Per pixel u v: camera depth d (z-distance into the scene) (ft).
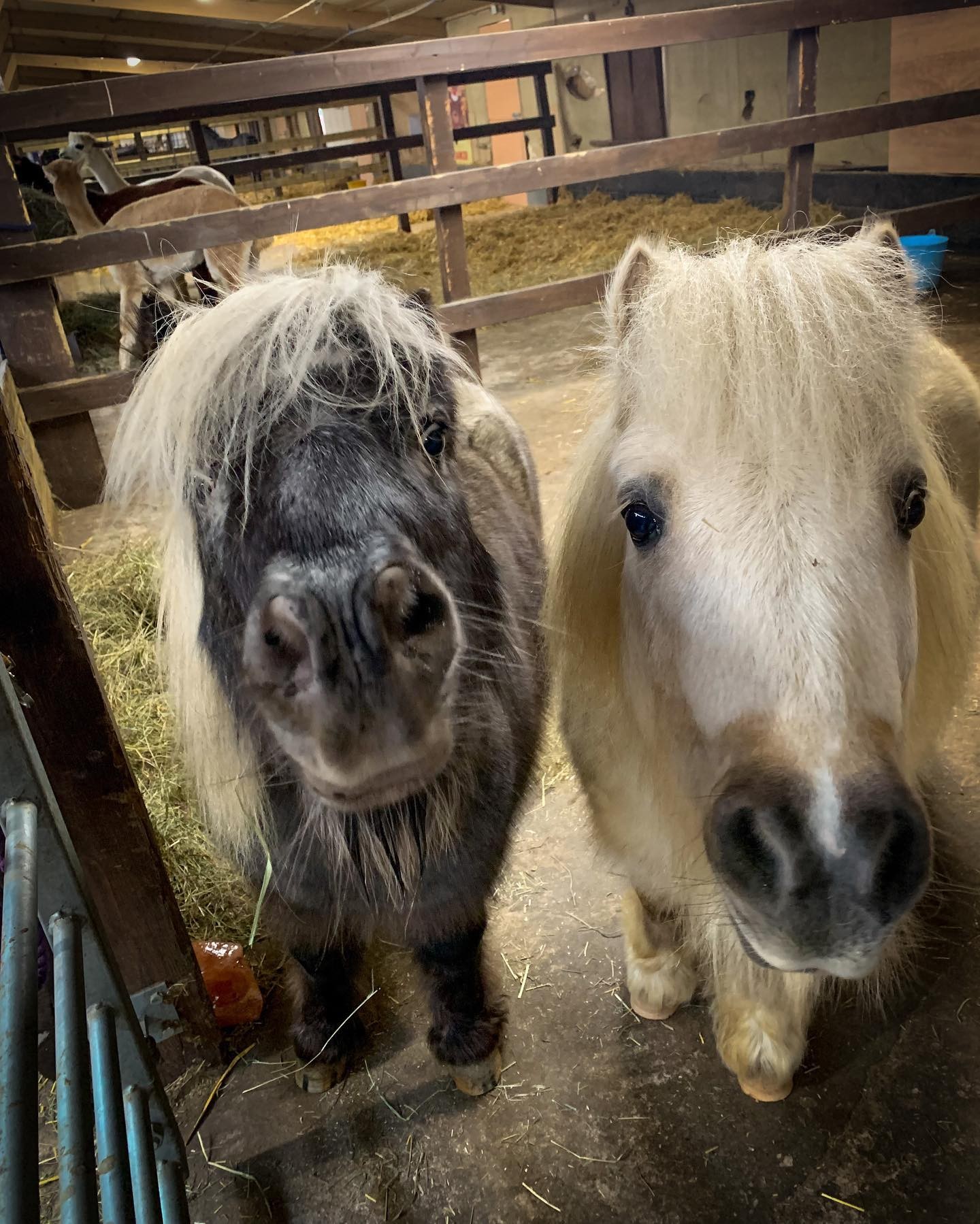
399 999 2.79
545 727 3.03
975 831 3.08
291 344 1.73
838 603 1.44
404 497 1.72
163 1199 1.95
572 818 3.41
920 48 10.28
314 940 2.31
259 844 2.16
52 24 20.67
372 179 22.16
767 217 11.93
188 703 2.08
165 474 1.86
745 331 1.51
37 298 6.31
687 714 1.70
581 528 2.21
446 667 1.63
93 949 1.67
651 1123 2.34
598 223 13.50
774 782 1.40
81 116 5.99
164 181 12.21
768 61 13.56
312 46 23.81
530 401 7.56
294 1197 2.27
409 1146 2.36
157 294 2.28
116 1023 1.78
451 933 2.26
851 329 1.52
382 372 1.77
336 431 1.69
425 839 2.03
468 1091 2.45
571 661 2.35
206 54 25.12
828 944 1.40
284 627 1.54
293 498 1.62
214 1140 2.43
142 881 2.30
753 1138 2.28
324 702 1.51
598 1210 2.17
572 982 2.76
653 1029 2.59
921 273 1.89
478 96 21.09
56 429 6.62
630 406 1.93
